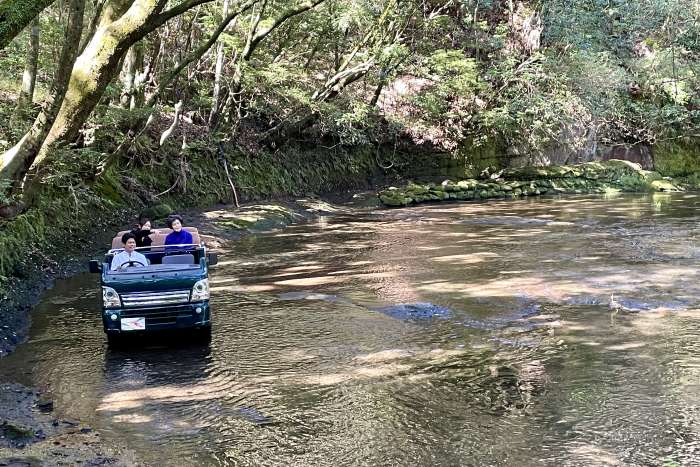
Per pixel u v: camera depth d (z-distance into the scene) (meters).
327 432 6.48
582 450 6.04
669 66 34.53
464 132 33.94
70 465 5.77
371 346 9.09
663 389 7.43
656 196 28.70
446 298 11.61
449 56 30.12
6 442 6.18
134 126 19.78
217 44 23.64
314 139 30.06
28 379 7.95
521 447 6.11
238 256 16.11
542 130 34.00
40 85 17.69
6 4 8.39
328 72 30.77
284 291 12.36
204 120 25.38
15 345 9.27
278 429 6.55
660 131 36.38
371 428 6.55
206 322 9.13
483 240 17.84
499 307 10.97
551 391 7.42
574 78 31.73
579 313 10.55
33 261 13.23
